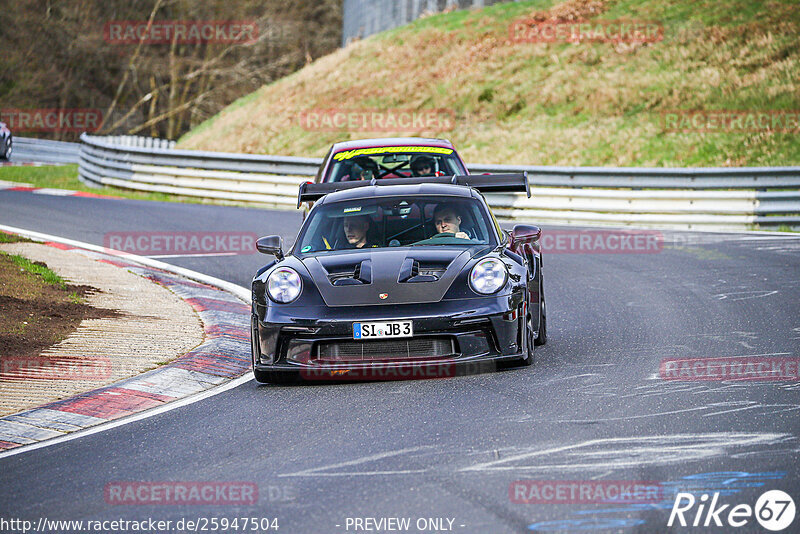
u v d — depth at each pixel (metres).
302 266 25.70
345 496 15.72
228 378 26.62
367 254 26.08
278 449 18.83
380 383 24.34
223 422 21.34
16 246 48.00
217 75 189.62
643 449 17.48
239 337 31.17
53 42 175.12
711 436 18.11
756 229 58.94
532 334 25.83
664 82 101.12
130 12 181.00
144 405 23.52
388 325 23.44
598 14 121.38
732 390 21.75
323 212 28.83
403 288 24.19
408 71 120.94
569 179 65.69
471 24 129.50
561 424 19.44
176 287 40.38
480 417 20.27
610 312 33.94
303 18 192.12
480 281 24.42
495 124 104.25
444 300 23.91
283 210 70.75
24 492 16.95
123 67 183.38
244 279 43.41
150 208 69.25
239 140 118.75
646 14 117.00
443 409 21.12
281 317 24.12
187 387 25.33
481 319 23.77
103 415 22.56
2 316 31.64
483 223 28.08
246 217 64.62
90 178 86.50
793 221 58.28
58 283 38.12
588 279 41.78
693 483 15.53
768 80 96.06
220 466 17.91
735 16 110.56
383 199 28.94
